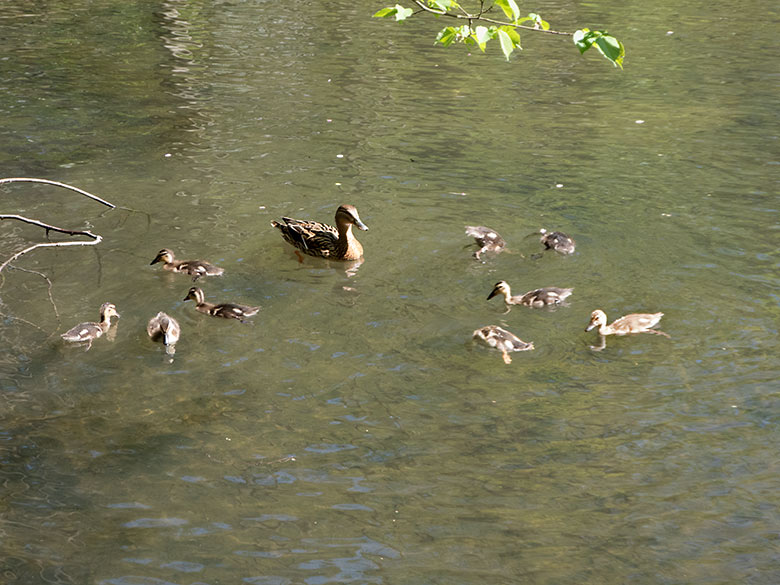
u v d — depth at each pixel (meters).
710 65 25.20
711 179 16.61
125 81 23.25
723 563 7.47
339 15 31.73
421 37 28.58
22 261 13.29
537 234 14.30
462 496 8.30
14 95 21.80
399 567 7.41
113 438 9.13
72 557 7.49
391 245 14.01
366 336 11.27
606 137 19.17
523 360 10.70
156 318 11.34
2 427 9.27
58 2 32.91
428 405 9.76
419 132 19.45
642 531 7.85
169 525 7.89
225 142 18.70
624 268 13.05
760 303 11.96
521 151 18.27
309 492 8.34
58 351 10.80
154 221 14.80
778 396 9.84
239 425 9.39
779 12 32.41
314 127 19.75
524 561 7.49
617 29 29.84
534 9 32.88
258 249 13.90
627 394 9.95
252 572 7.33
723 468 8.67
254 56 26.05
